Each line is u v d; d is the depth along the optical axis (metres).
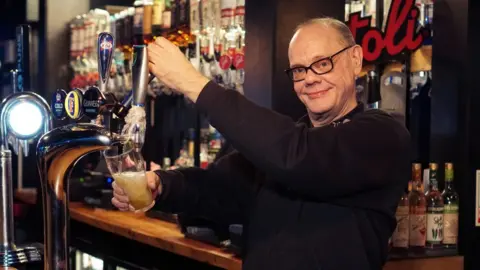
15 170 5.12
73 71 5.81
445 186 3.49
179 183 2.45
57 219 1.65
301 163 1.98
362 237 2.18
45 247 1.66
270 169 2.00
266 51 3.47
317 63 2.24
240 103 2.00
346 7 3.78
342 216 2.19
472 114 3.48
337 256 2.17
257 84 3.54
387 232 2.26
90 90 1.87
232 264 3.06
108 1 6.04
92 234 4.45
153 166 4.18
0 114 2.20
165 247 3.55
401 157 2.14
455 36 3.54
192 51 4.54
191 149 4.89
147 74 1.85
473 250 3.46
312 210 2.22
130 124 1.86
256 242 2.32
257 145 1.98
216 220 2.57
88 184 5.20
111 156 1.93
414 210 3.38
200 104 2.01
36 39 5.77
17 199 4.78
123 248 4.06
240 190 2.52
